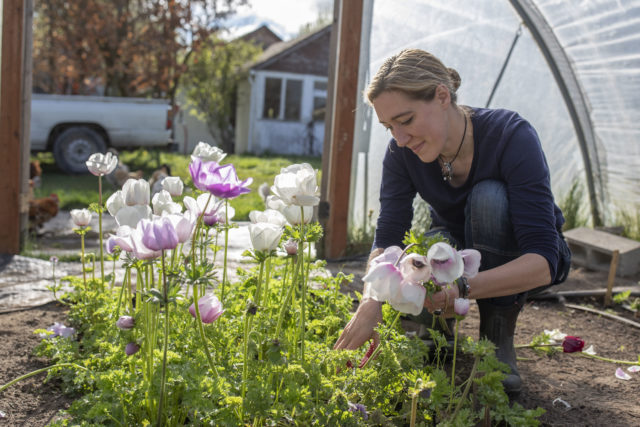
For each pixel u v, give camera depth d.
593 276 4.19
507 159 1.91
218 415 1.42
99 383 1.46
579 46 4.69
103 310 2.06
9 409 1.74
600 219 5.38
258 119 20.58
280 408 1.41
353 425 1.40
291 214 1.55
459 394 1.87
